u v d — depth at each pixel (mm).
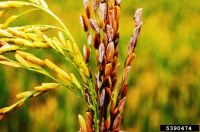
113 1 174
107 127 174
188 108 548
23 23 782
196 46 679
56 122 496
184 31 722
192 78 579
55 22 768
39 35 175
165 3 918
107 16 174
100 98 174
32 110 501
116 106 177
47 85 170
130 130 517
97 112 176
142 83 560
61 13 814
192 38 697
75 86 176
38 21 782
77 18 773
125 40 638
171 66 626
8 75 539
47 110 495
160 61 628
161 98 545
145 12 895
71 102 504
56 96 520
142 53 658
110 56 172
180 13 858
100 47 172
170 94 566
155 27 749
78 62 176
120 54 601
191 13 883
